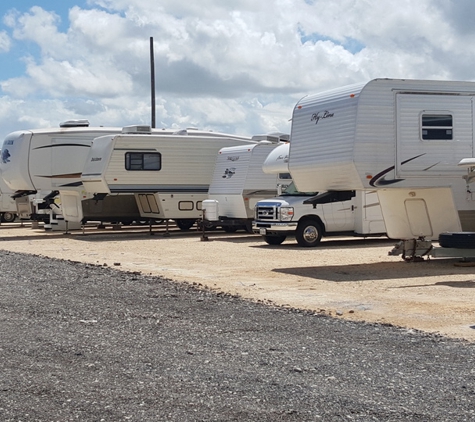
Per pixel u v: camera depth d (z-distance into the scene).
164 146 26.48
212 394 5.86
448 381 6.23
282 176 24.44
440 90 15.22
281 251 19.53
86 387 6.06
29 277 13.55
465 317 9.59
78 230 29.78
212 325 8.91
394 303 10.79
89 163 26.78
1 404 5.62
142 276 13.77
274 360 7.04
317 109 15.74
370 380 6.27
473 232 15.03
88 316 9.52
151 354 7.29
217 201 24.55
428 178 15.18
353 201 21.00
